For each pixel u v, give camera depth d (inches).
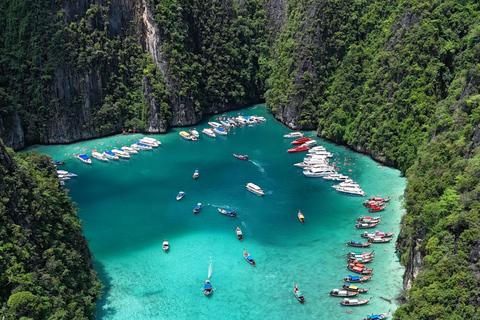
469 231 2664.9
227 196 4950.8
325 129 6525.6
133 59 7170.3
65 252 3189.0
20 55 6496.1
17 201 2962.6
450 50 5187.0
